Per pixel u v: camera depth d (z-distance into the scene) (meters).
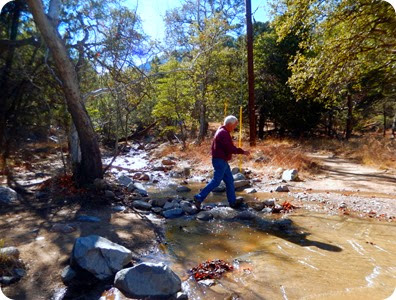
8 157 9.30
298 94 10.86
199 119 17.47
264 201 6.02
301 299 2.88
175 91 15.24
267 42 18.64
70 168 8.41
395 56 8.45
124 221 4.93
